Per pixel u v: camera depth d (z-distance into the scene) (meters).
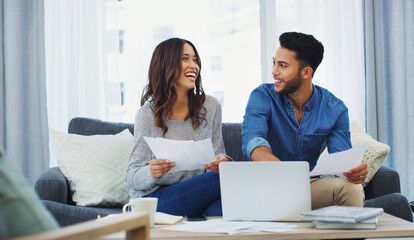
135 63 3.49
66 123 3.40
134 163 2.09
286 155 2.16
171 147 1.77
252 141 1.94
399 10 3.54
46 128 3.32
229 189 1.55
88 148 2.46
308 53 2.03
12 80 3.32
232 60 3.58
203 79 3.57
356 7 3.58
